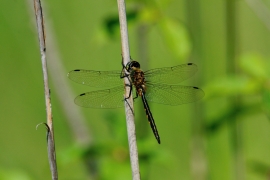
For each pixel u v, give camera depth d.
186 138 1.62
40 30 1.46
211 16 1.62
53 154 1.46
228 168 1.60
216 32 1.62
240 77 1.52
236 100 1.54
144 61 1.57
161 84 1.55
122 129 1.55
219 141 1.60
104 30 1.54
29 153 1.62
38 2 1.46
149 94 1.55
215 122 1.54
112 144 1.54
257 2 1.54
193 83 1.57
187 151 1.62
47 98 1.46
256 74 1.52
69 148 1.54
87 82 1.53
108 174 1.54
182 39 1.53
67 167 1.60
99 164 1.56
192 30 1.57
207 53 1.62
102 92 1.53
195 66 1.55
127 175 1.54
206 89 1.52
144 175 1.54
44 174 1.61
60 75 1.57
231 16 1.55
